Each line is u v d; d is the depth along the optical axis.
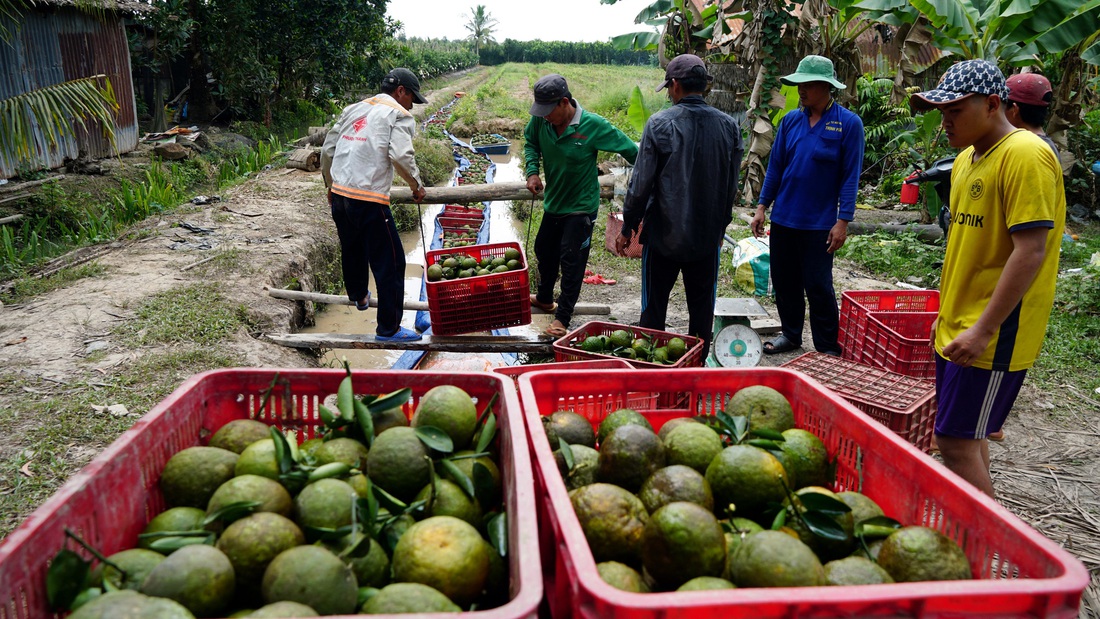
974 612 1.39
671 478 1.92
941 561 1.64
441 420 2.11
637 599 1.33
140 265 7.45
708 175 4.52
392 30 27.02
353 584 1.54
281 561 1.54
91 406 4.39
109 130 8.17
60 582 1.52
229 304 6.32
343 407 2.21
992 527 1.68
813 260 5.30
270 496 1.82
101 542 1.76
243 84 18.92
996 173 2.72
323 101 24.39
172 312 6.01
